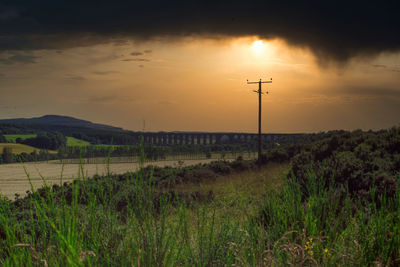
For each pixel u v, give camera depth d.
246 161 39.75
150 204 2.26
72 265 1.60
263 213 3.28
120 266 2.10
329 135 59.12
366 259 2.67
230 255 2.52
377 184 7.48
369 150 13.12
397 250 2.66
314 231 3.00
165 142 182.62
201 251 2.38
